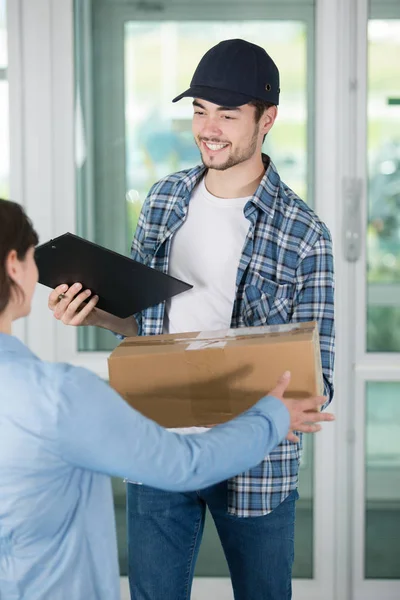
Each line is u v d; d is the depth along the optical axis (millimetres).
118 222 2992
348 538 3004
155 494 1951
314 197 2943
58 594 1275
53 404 1191
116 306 1909
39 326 2990
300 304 1924
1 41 2914
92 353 2998
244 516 1898
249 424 1338
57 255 1765
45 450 1204
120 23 2916
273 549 1925
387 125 2904
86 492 1299
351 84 2891
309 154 2932
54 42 2916
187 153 2965
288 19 2889
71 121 2947
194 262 1986
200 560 3047
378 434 2984
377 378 2955
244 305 1944
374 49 2883
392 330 2973
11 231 1256
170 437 1265
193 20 2908
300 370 1545
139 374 1596
